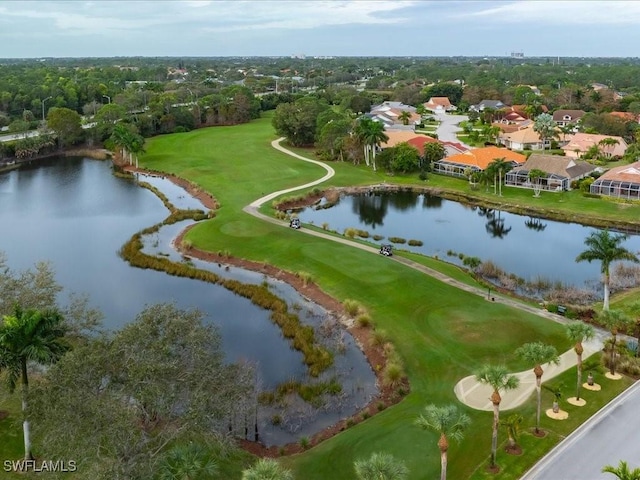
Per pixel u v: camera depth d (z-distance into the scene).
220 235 81.94
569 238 86.06
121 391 29.31
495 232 89.69
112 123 166.75
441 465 32.34
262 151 145.38
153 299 63.84
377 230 90.31
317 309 61.00
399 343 51.75
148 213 99.19
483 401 42.12
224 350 52.44
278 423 41.22
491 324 53.75
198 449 31.00
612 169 109.38
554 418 39.34
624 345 48.41
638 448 35.72
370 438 38.06
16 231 88.81
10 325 32.47
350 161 135.62
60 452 28.05
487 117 189.62
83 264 74.62
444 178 120.25
